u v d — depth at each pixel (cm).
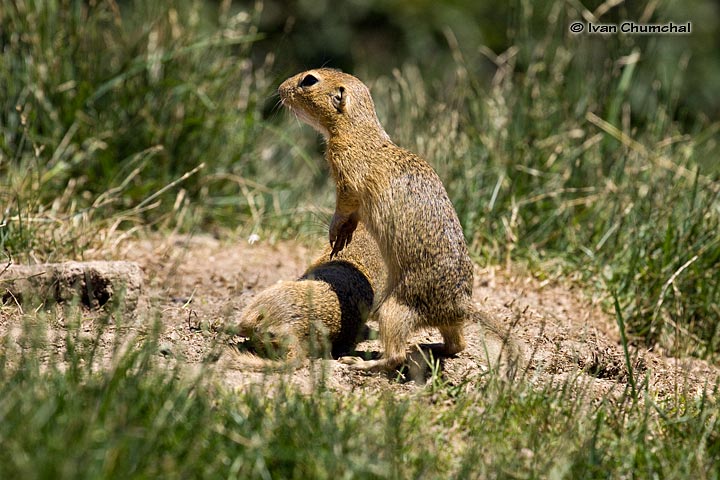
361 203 890
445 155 1286
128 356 714
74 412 602
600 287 1138
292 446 623
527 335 955
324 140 968
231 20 1435
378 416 704
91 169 1259
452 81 1647
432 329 959
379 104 1553
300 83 936
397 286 836
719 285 1109
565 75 1372
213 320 931
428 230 833
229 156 1387
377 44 2453
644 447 692
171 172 1326
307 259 1188
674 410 809
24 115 1197
